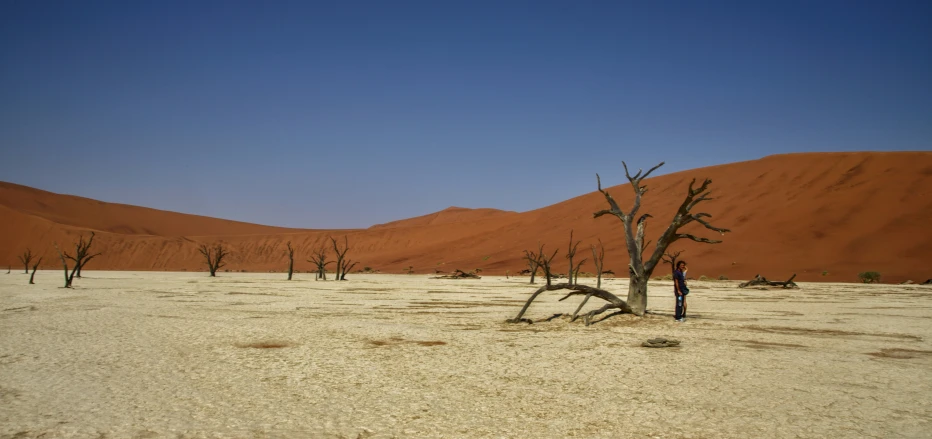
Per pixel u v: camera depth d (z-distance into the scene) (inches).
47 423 315.9
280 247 6112.2
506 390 403.9
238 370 461.7
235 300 1230.9
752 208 3636.8
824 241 3046.3
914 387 416.8
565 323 800.9
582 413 347.3
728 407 361.7
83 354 519.8
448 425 322.3
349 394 389.1
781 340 652.1
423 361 508.1
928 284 2225.6
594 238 3905.0
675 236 852.0
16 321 759.7
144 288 1688.0
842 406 364.8
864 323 844.6
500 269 3722.9
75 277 2532.0
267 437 299.3
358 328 738.2
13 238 4842.5
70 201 7573.8
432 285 2135.8
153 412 340.2
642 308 848.3
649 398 383.2
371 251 5890.8
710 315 944.9
